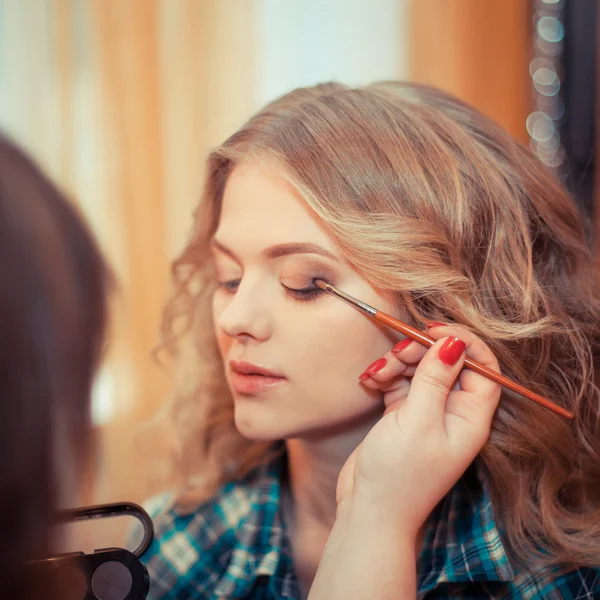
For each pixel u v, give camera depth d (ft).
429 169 2.26
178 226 5.83
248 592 2.54
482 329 2.25
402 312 2.26
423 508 1.94
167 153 5.79
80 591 1.62
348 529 1.92
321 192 2.16
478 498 2.39
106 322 1.23
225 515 2.79
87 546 1.82
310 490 2.60
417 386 2.01
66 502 1.19
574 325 2.48
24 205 1.07
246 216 2.24
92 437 1.23
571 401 2.44
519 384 2.30
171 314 3.04
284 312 2.22
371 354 2.22
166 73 5.79
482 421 2.04
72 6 5.34
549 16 6.78
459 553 2.32
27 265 1.05
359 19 6.64
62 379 1.10
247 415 2.29
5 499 1.09
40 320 1.06
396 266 2.17
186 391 3.15
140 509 1.90
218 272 2.43
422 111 2.41
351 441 2.41
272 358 2.23
